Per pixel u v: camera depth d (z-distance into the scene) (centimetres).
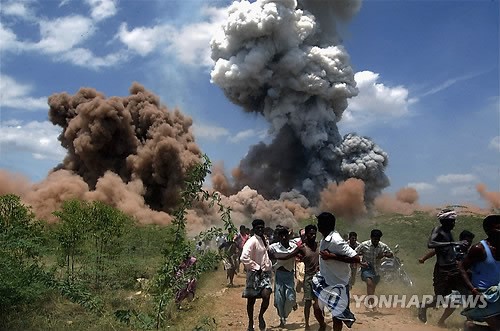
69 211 1471
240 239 1599
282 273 1001
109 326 970
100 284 1368
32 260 1357
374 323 1003
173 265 909
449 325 990
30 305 1045
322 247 781
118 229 1600
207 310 1195
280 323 1023
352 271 1366
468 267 718
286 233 983
